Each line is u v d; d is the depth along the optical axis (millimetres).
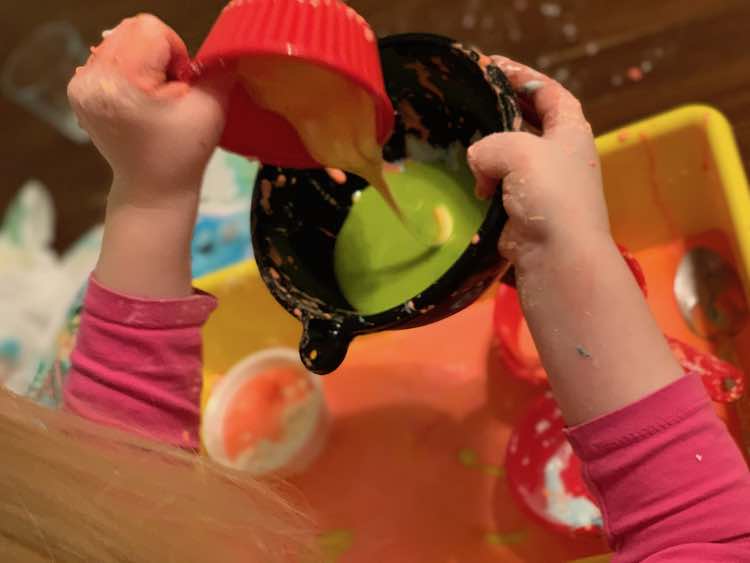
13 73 1133
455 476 659
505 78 452
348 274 518
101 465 460
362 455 689
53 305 992
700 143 609
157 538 450
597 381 430
